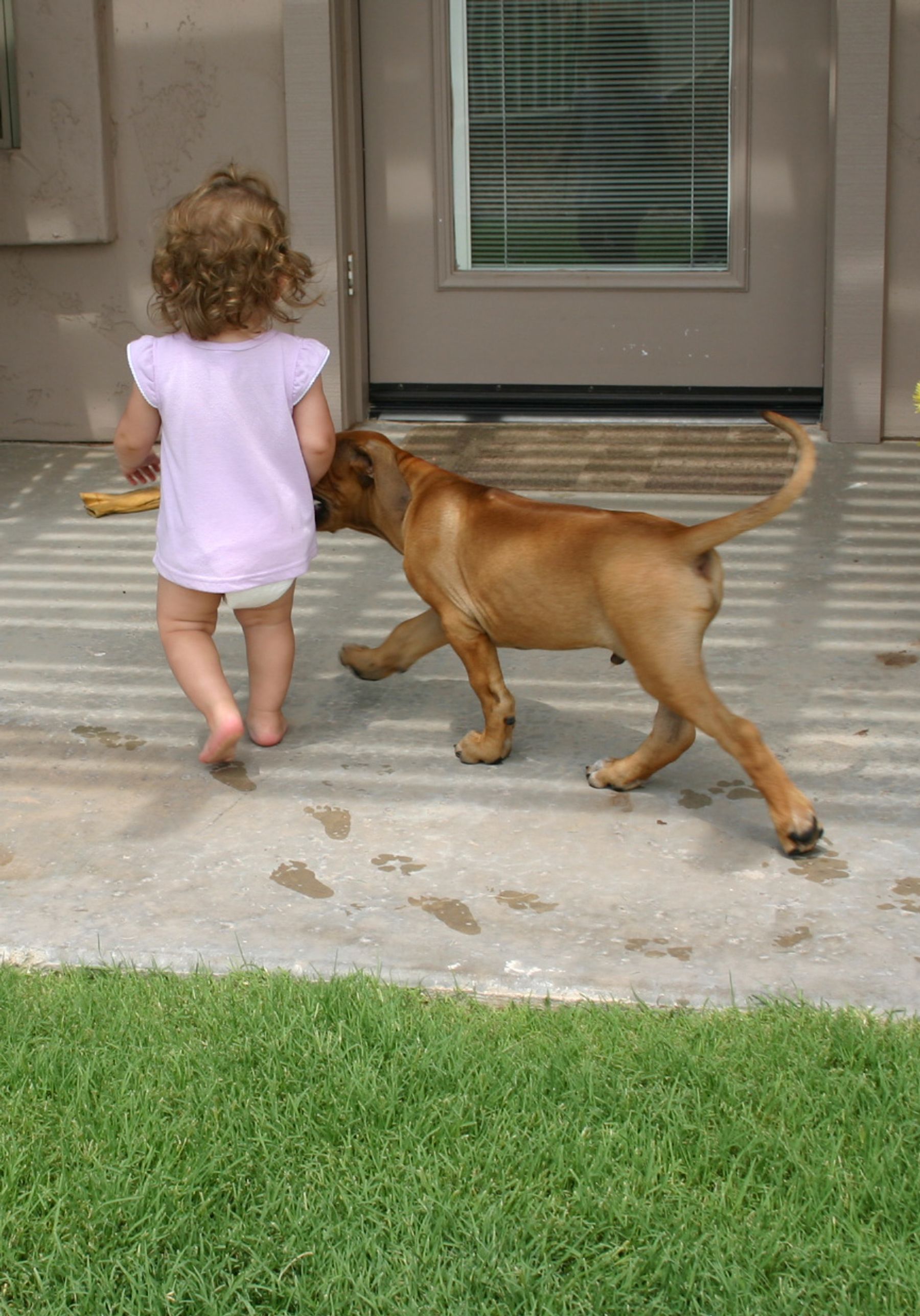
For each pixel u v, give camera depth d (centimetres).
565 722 404
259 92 675
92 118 675
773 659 439
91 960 291
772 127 673
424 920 304
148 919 306
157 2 670
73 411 723
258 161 684
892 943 291
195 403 351
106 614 491
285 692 389
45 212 689
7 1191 222
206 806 357
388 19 686
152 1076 249
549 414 721
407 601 503
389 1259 210
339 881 321
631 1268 206
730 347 700
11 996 272
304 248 677
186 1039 259
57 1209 218
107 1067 251
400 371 726
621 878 320
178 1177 226
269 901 313
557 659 450
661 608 319
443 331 718
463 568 353
